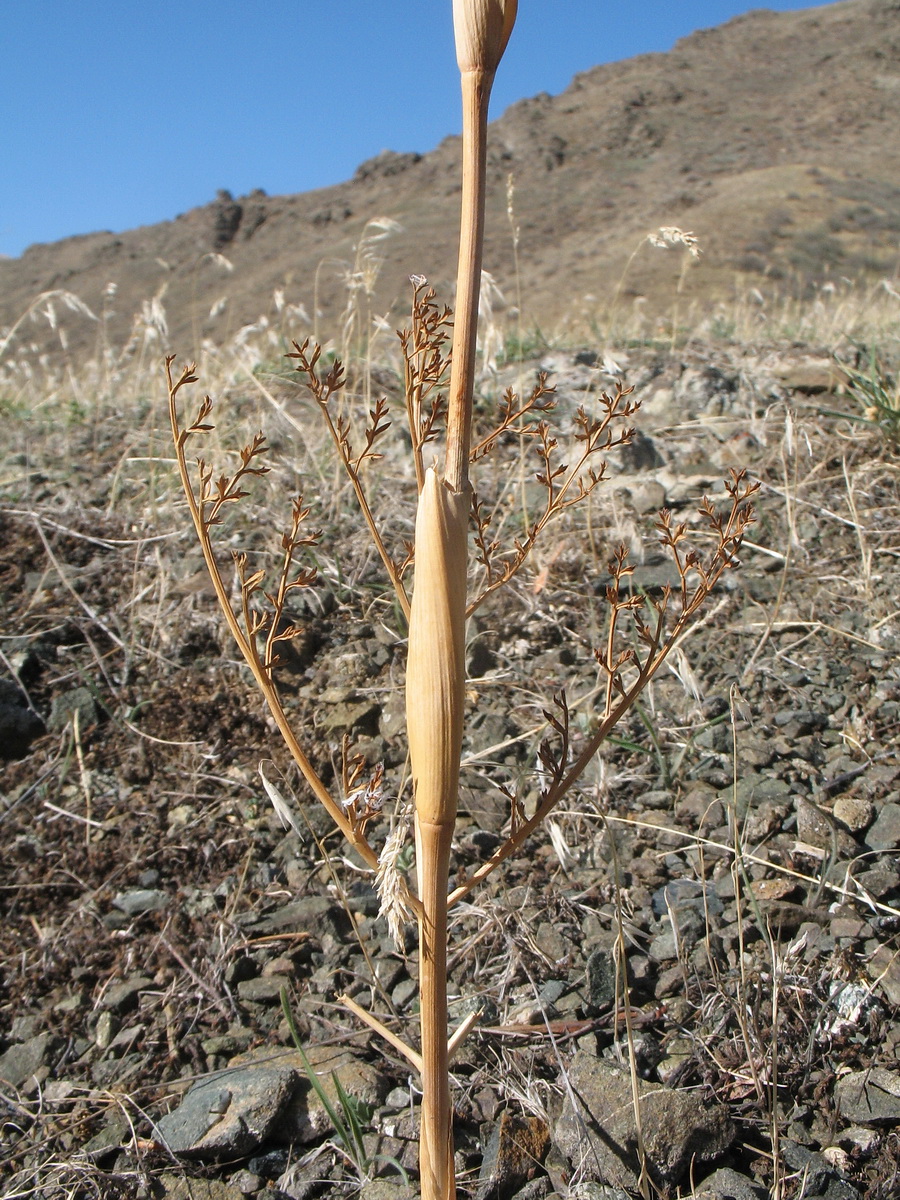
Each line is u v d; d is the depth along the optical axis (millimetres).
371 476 3939
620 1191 1689
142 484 4055
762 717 2848
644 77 70188
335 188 65250
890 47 70625
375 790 1214
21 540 3658
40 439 4691
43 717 2957
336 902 2355
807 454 4031
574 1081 1839
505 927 2225
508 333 5723
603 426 1404
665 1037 1968
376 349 5066
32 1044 2072
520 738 2533
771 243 38500
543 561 3410
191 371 1174
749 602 3340
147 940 2307
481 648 3148
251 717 2941
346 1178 1771
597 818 2512
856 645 3133
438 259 44250
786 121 62594
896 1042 1910
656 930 2207
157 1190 1775
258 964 2232
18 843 2574
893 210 43844
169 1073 2000
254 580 1240
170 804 2680
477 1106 1868
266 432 4223
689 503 3879
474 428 4344
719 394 4605
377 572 3486
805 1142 1771
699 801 2541
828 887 2266
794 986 2021
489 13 987
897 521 3666
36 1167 1832
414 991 2121
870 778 2605
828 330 6113
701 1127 1744
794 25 80500
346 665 3084
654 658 1276
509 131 65375
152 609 3324
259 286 47719
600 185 56594
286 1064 1967
